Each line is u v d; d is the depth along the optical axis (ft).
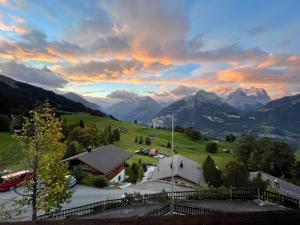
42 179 71.92
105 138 342.03
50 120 74.64
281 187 158.81
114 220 11.89
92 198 127.95
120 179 206.39
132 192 142.00
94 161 176.04
